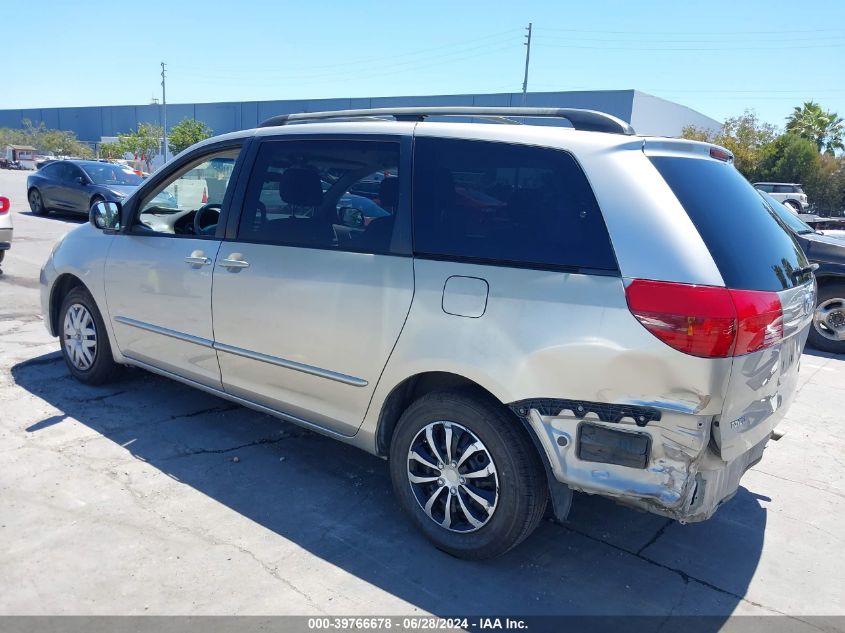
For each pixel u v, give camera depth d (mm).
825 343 7797
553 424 2783
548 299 2775
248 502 3598
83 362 5074
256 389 3896
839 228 14250
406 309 3139
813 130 50844
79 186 16688
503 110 3246
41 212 17953
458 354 2969
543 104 40156
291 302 3568
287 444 4355
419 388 3398
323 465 4086
